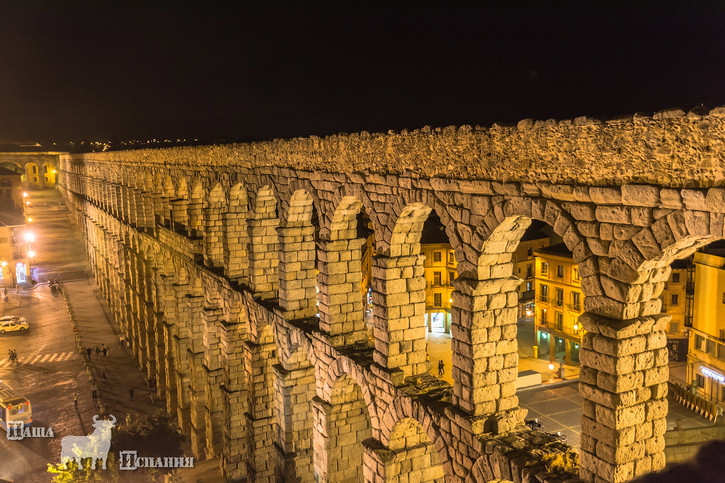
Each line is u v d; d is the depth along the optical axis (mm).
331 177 28188
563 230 16938
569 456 18906
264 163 35562
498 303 20828
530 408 57594
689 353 65625
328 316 29875
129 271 81250
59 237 161000
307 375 35000
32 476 50781
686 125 13695
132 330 81000
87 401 66312
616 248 15633
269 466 40031
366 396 26938
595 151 15859
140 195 72125
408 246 25422
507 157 18562
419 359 26062
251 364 39062
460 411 21297
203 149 46250
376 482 26016
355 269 30141
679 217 14031
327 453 30656
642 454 16328
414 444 26016
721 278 61594
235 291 41312
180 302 56219
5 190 134125
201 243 49156
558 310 75438
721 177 13117
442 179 21141
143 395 68000
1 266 121062
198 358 51781
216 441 49812
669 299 67188
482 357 20797
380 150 24656
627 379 15930
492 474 19578
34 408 64750
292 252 33781
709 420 55531
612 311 15977
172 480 44781
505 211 18797
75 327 89875
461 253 20953
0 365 77875
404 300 25484
